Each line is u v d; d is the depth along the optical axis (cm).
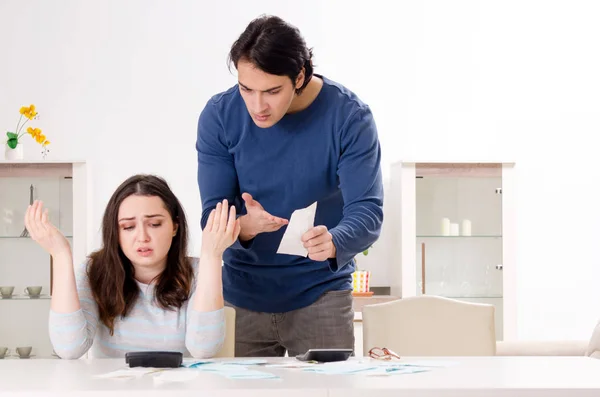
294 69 244
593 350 391
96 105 562
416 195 552
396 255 562
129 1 563
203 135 284
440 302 315
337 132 272
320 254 245
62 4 562
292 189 279
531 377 191
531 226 586
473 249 557
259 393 167
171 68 564
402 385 174
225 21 568
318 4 575
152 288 251
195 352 237
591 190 588
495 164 555
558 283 586
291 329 289
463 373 198
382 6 580
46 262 538
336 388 169
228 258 294
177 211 256
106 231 250
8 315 535
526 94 587
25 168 529
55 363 224
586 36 590
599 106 589
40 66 559
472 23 585
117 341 250
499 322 557
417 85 580
